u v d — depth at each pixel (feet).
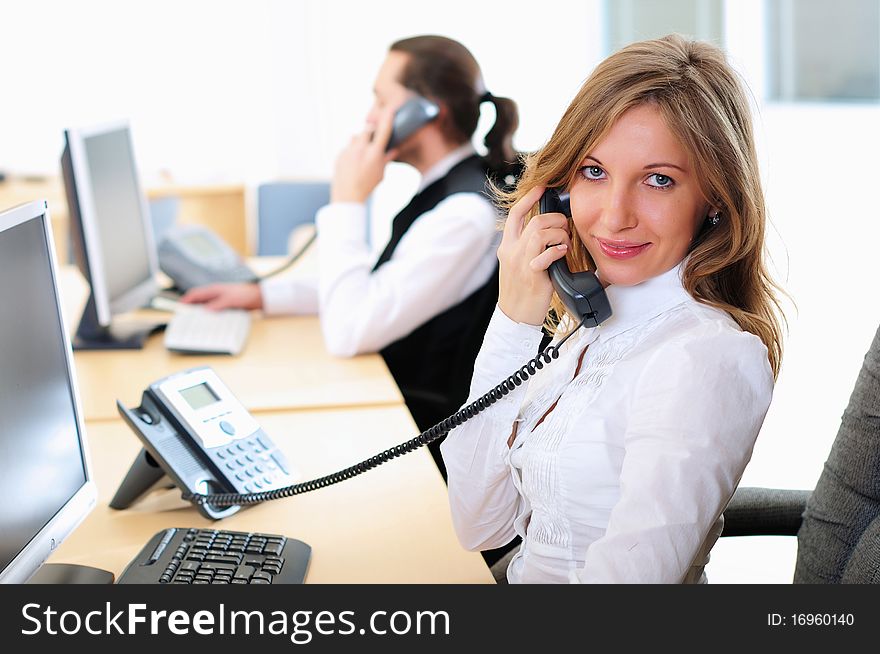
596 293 3.80
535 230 4.00
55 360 3.98
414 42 7.41
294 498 4.77
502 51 16.24
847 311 13.98
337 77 15.94
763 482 9.99
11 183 14.82
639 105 3.51
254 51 15.62
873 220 15.48
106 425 5.86
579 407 3.77
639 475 3.29
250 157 15.96
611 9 16.57
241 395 6.38
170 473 4.50
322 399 6.28
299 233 12.25
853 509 4.34
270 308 8.46
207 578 3.82
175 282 9.18
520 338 4.15
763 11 15.69
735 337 3.44
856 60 15.14
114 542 4.34
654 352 3.59
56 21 14.98
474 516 4.26
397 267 7.25
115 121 7.97
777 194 16.31
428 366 7.41
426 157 7.57
